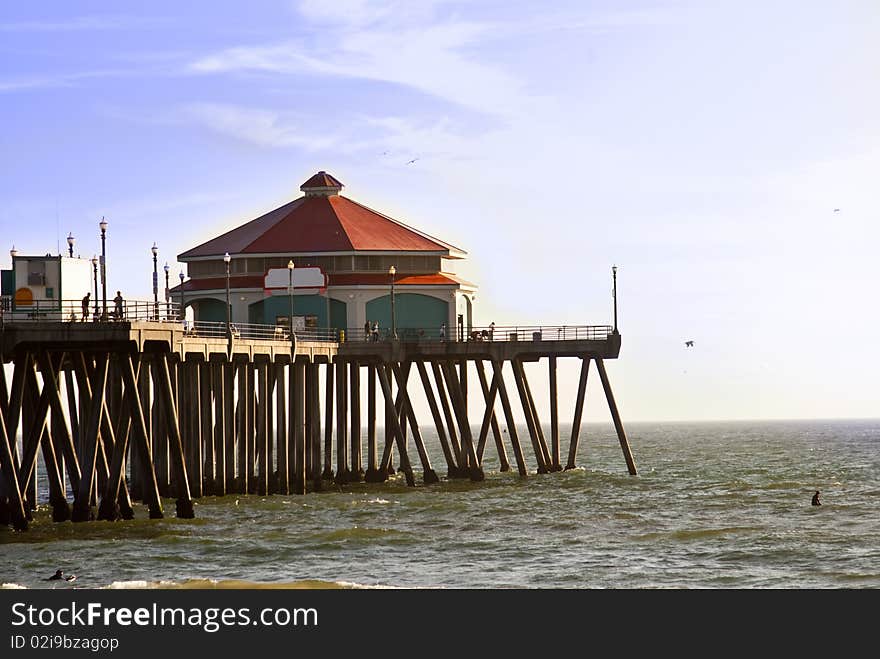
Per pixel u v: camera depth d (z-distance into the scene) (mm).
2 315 62656
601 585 56312
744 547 64688
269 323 93500
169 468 79125
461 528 70812
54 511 66812
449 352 90938
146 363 71750
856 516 76812
